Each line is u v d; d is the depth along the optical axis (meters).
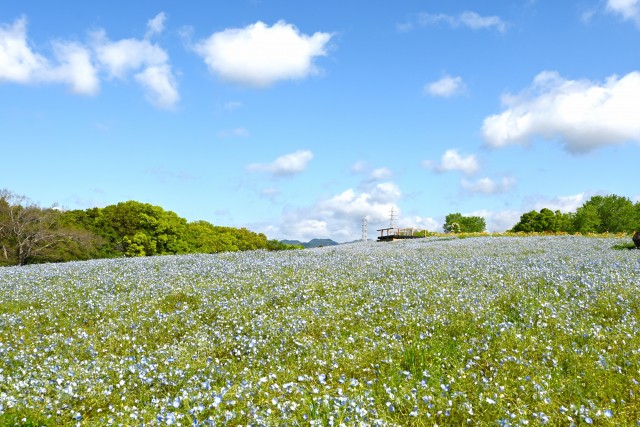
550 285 13.19
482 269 16.94
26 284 17.97
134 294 14.85
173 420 5.65
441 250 30.95
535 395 6.18
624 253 24.33
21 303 14.47
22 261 46.53
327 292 14.05
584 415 5.61
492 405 5.99
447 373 7.26
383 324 10.20
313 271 18.08
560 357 7.57
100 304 13.50
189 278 17.70
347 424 5.41
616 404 6.04
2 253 46.03
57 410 6.34
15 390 6.86
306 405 6.04
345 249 37.31
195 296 14.26
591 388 6.43
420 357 7.92
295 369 7.83
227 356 9.14
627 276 13.80
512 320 10.09
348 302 12.52
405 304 11.36
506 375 6.98
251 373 7.68
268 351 8.94
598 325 9.05
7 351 8.96
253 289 14.95
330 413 5.68
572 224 87.44
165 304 13.66
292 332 9.93
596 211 93.56
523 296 11.64
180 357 8.61
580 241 37.16
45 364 8.15
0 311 13.52
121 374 7.72
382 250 32.91
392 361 7.74
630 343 7.83
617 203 92.94
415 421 5.79
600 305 10.63
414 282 14.45
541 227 82.62
